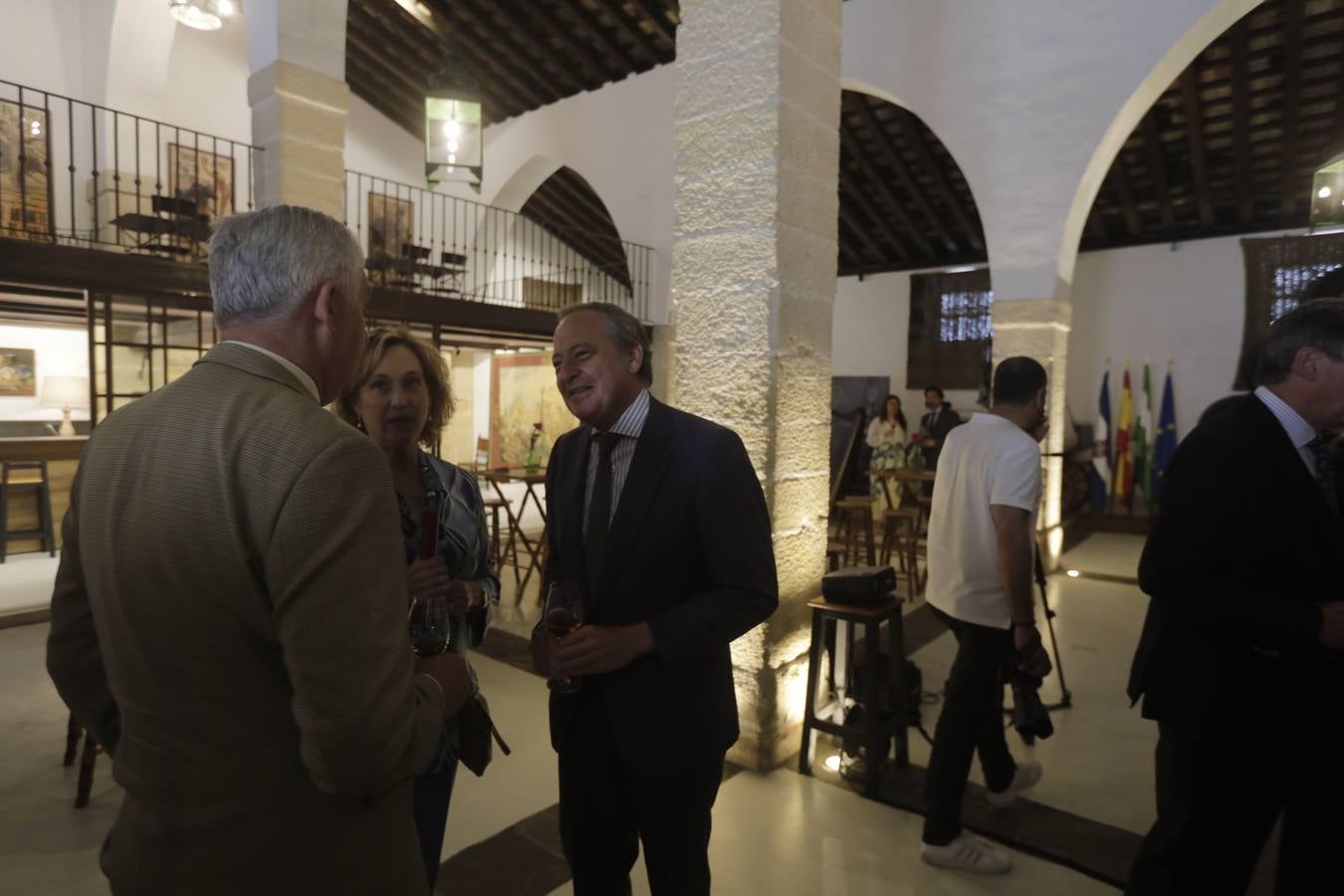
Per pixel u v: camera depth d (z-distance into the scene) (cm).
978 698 232
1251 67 636
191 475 84
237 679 85
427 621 136
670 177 900
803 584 322
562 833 166
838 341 1162
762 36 298
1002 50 643
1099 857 240
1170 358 938
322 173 552
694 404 323
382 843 97
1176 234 920
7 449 696
